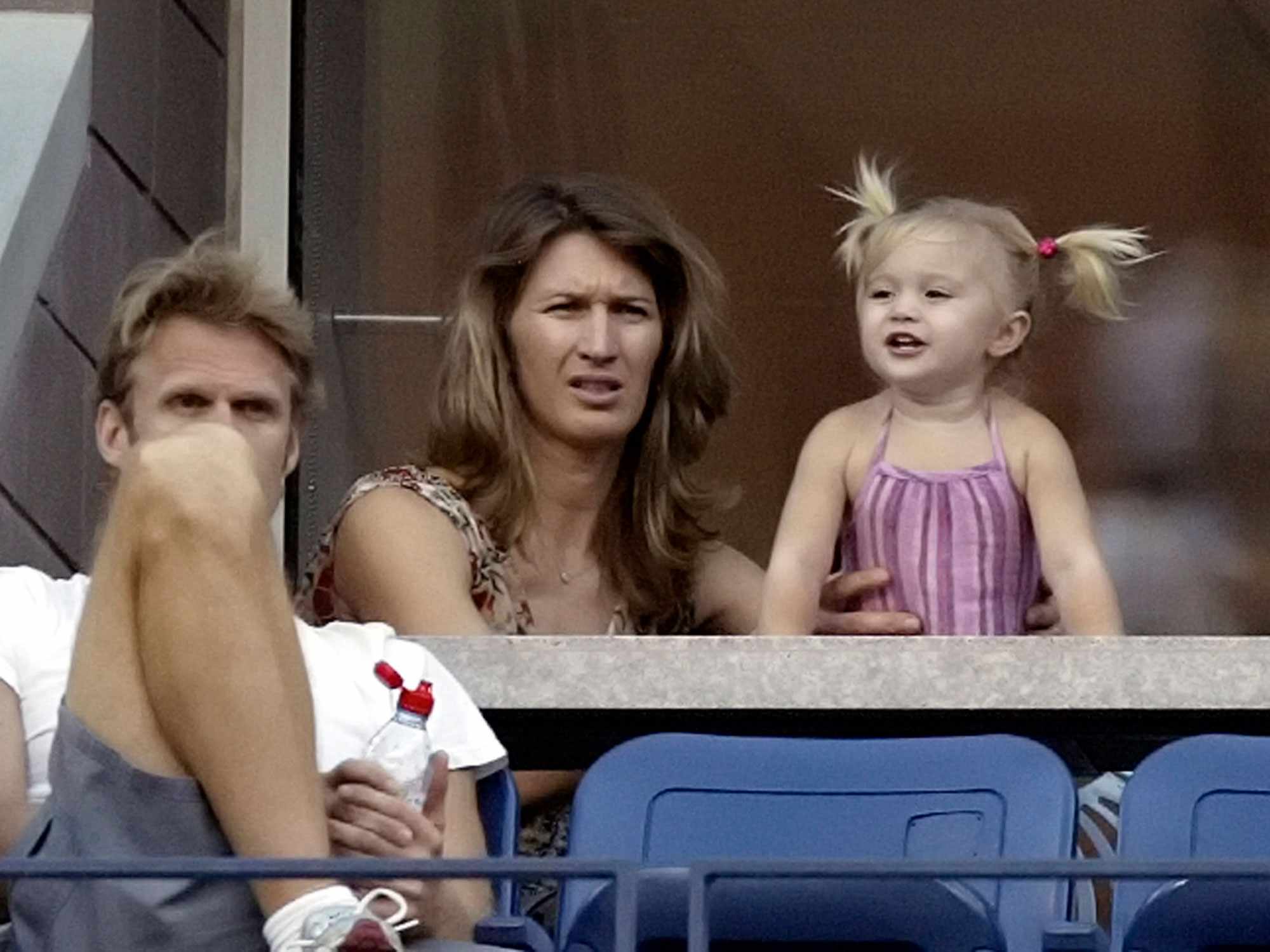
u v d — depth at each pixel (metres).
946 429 15.38
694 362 15.55
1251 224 20.22
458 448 15.30
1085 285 15.85
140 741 10.63
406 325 20.11
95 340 18.22
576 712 13.80
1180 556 19.97
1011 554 15.27
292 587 18.36
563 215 15.33
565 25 20.41
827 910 11.22
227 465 10.80
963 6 20.39
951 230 15.38
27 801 12.00
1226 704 13.35
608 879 10.38
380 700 12.65
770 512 19.84
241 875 9.36
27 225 15.35
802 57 20.39
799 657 13.42
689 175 20.31
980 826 11.94
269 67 20.06
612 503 15.52
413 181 20.22
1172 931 11.31
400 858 9.98
